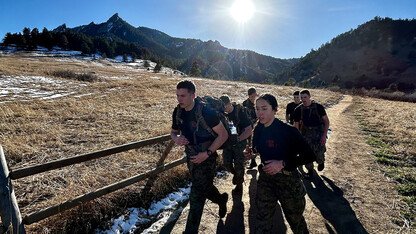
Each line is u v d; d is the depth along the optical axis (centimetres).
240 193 384
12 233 198
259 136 224
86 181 366
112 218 310
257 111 211
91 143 558
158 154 513
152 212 334
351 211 327
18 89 1232
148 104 1087
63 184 367
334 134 795
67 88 1412
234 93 1888
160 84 1919
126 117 822
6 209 199
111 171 409
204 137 249
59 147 521
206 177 261
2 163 205
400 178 426
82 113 833
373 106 1723
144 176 342
